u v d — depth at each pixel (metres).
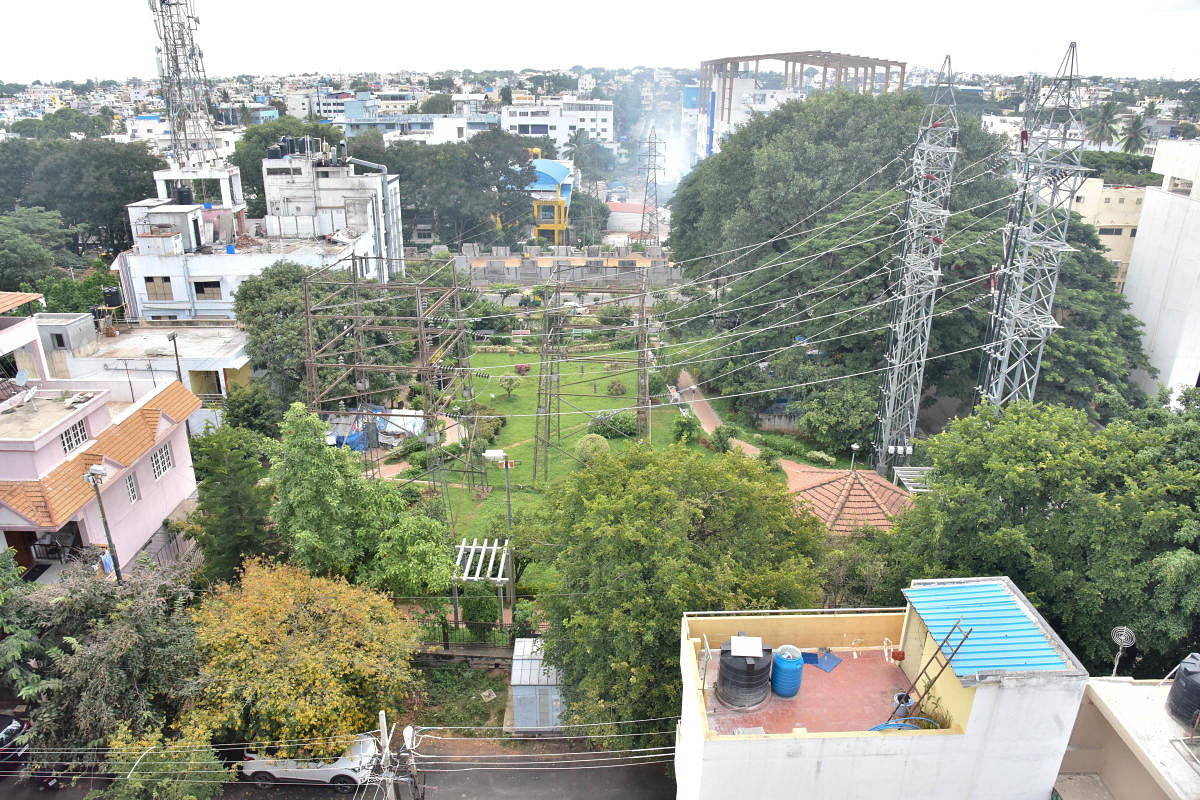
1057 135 38.31
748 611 19.08
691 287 71.12
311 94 197.50
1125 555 22.31
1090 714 17.25
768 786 15.46
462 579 29.59
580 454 45.59
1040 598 23.56
